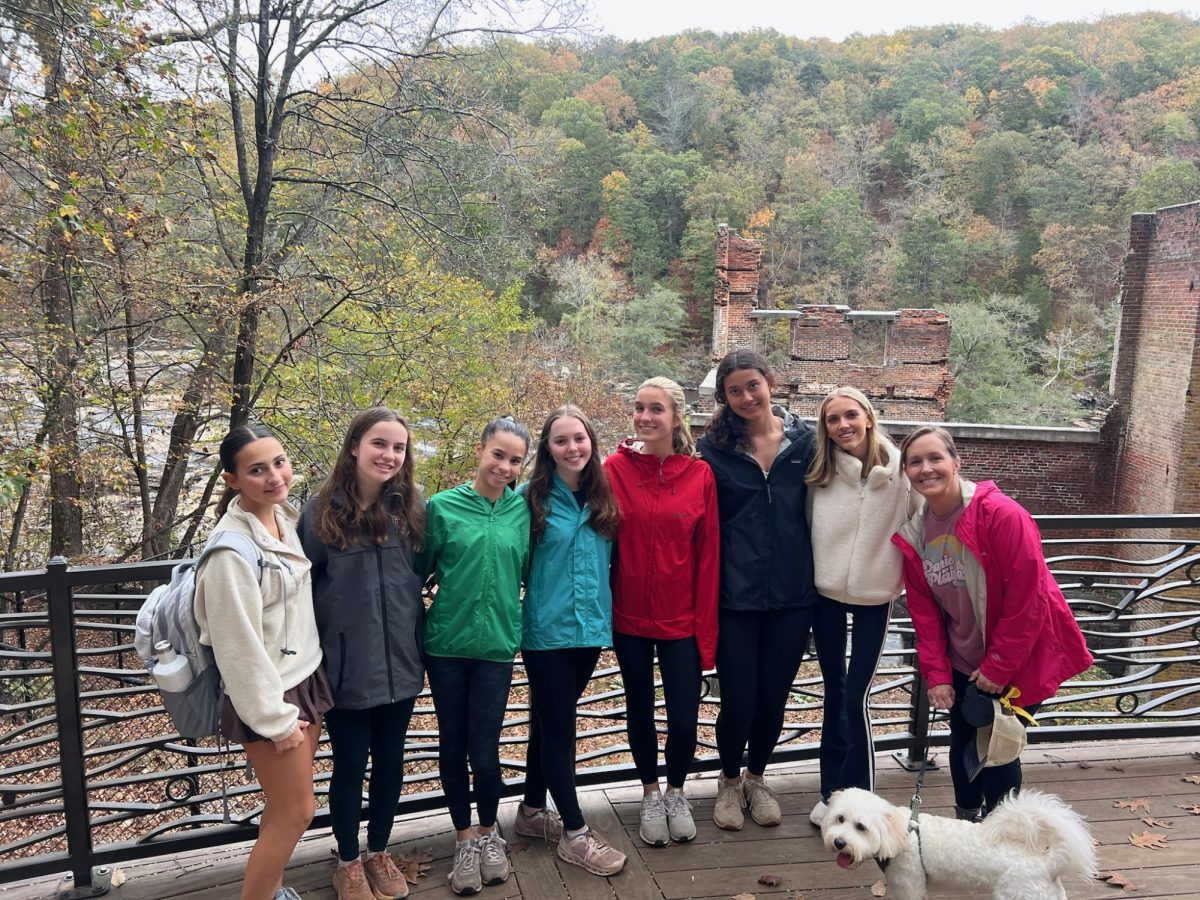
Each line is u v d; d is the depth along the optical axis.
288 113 10.22
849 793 2.23
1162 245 13.17
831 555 2.71
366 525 2.30
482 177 10.92
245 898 2.14
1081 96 50.12
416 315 10.88
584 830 2.71
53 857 2.55
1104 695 3.58
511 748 7.16
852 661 2.76
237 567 1.97
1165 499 12.79
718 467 2.72
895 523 2.65
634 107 52.03
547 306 39.22
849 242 43.62
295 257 10.18
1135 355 13.92
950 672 2.53
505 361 14.94
